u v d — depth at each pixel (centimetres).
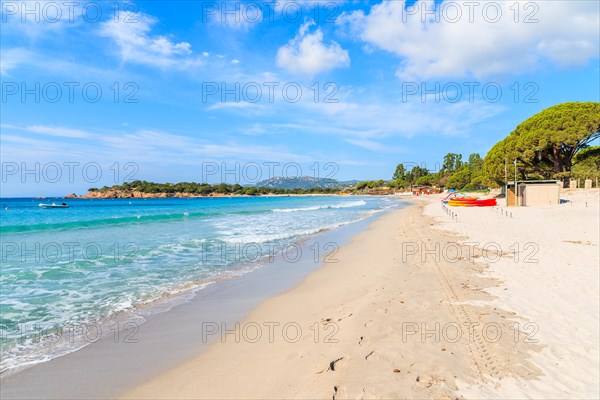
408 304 660
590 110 4038
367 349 472
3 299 780
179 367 474
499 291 727
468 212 2959
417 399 357
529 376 405
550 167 4525
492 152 5484
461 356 450
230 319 664
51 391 418
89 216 3281
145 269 1089
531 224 1889
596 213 2200
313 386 392
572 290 719
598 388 381
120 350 532
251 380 427
